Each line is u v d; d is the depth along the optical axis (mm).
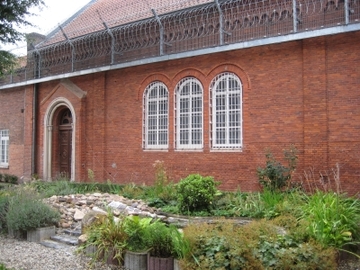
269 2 12719
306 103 11820
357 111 11062
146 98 15625
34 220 8344
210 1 14352
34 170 19781
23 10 10008
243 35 13250
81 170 17391
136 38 15891
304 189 11461
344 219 6895
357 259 6688
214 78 13773
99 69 16484
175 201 10664
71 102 18078
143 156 15484
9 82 21109
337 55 11414
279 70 12398
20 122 21188
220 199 10516
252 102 12891
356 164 10992
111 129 16609
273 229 6234
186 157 14250
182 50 14539
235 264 5074
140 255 6203
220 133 13656
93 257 6637
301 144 11922
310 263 5320
